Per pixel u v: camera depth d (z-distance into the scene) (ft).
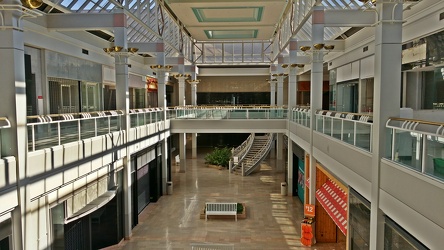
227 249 36.09
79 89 58.49
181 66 90.48
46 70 47.91
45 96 48.06
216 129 70.59
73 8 49.39
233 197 63.87
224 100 132.26
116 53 45.42
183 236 45.68
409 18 39.68
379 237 23.04
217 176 81.71
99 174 38.32
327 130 37.11
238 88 131.44
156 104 110.01
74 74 56.29
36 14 24.43
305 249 41.37
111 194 39.86
